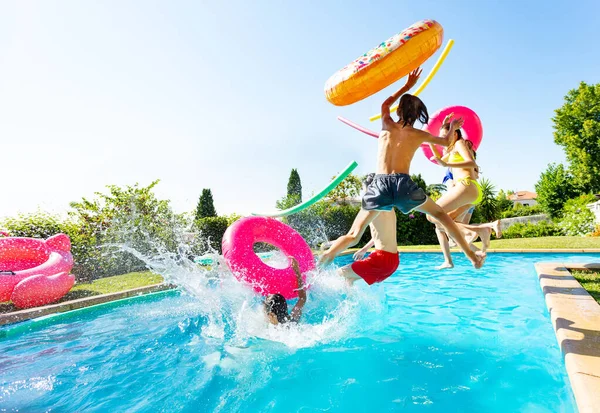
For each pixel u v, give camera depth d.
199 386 2.79
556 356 3.11
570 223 16.61
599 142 27.08
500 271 7.63
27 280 5.06
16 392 2.75
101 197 10.43
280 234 4.67
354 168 4.02
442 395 2.54
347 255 11.69
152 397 2.64
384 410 2.36
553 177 29.50
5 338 4.10
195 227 12.52
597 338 2.70
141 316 4.80
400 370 2.97
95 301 5.43
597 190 27.45
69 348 3.69
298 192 24.45
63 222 8.62
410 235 15.43
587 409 1.73
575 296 4.00
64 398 2.64
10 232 7.80
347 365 3.10
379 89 3.30
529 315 4.34
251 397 2.61
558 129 29.48
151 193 11.12
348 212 15.95
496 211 19.53
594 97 27.73
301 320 4.10
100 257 8.62
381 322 4.26
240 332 3.92
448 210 4.45
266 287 4.07
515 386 2.63
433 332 3.87
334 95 3.43
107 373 3.07
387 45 3.18
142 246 9.68
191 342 3.75
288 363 3.18
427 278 7.21
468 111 4.59
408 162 3.39
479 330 3.88
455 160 4.48
